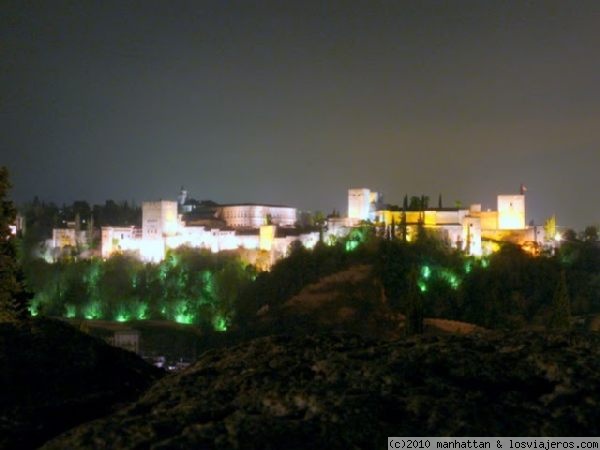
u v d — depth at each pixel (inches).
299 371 498.0
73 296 7608.3
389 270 6648.6
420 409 416.2
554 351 494.6
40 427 519.2
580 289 6579.7
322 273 6791.3
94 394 585.3
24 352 619.2
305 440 393.7
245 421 410.3
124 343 5457.7
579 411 411.8
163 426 422.0
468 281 6589.6
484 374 467.8
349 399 426.6
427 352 502.3
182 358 5201.8
